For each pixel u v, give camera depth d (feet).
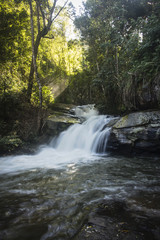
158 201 6.80
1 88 26.89
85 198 7.41
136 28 26.61
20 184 9.72
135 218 5.53
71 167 14.03
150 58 20.31
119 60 30.17
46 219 5.74
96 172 12.09
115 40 28.14
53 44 49.11
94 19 41.09
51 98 37.73
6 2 28.55
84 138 23.41
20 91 27.78
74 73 63.31
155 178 10.28
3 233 5.00
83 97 84.79
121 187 8.75
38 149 23.09
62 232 4.99
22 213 6.18
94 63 52.06
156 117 16.89
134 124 18.11
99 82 33.65
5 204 6.98
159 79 18.06
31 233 4.99
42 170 13.28
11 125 25.05
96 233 4.73
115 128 19.81
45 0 30.04
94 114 37.35
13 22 28.45
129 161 15.76
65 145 24.31
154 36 19.54
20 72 33.06
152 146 17.07
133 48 23.93
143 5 36.60
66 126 27.20
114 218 5.57
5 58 27.96
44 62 42.37
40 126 26.08
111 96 32.04
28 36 35.22
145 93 19.66
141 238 4.49
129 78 22.90
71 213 6.10
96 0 41.83
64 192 8.24
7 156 19.30
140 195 7.55
